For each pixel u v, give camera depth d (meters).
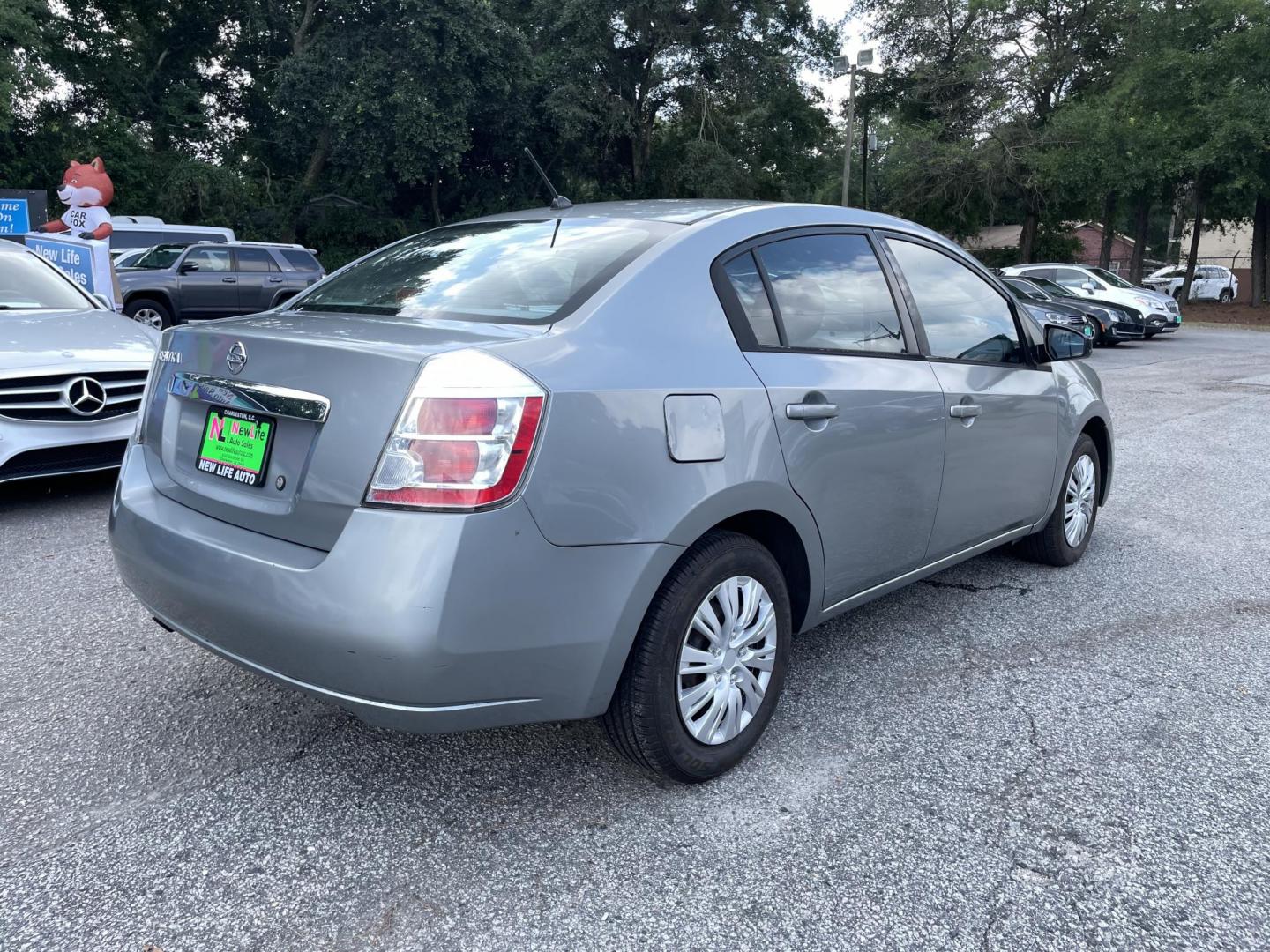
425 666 2.05
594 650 2.27
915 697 3.20
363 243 32.94
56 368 5.03
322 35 27.98
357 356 2.20
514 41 28.42
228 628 2.32
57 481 6.18
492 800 2.56
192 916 2.09
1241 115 26.12
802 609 2.95
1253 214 30.94
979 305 3.79
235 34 34.06
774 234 2.96
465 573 2.05
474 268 2.85
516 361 2.17
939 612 4.01
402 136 27.16
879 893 2.18
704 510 2.42
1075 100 33.97
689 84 32.28
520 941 2.02
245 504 2.40
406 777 2.67
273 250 18.14
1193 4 27.62
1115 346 19.45
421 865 2.28
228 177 30.77
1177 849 2.36
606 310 2.44
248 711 3.04
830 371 2.89
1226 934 2.05
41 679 3.24
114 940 2.01
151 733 2.88
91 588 4.13
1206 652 3.60
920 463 3.23
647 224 2.85
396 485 2.09
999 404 3.66
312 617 2.12
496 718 2.21
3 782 2.60
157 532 2.55
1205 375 13.53
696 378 2.49
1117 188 28.95
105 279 9.76
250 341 2.45
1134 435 8.45
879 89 39.03
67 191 15.24
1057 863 2.30
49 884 2.18
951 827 2.44
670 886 2.20
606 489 2.24
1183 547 4.99
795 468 2.71
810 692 3.23
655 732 2.44
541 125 31.03
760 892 2.18
